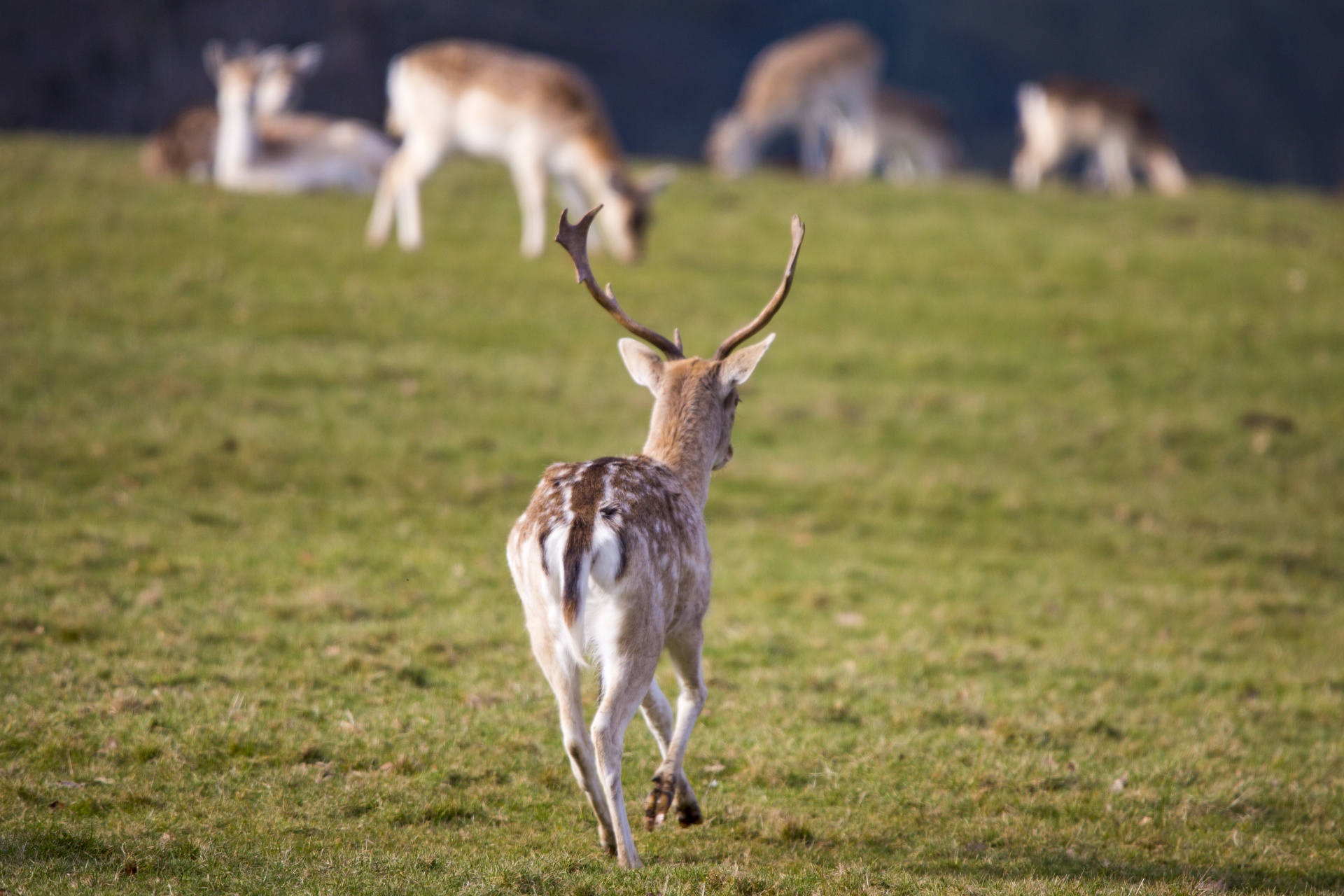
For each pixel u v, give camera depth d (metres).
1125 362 54.66
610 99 166.25
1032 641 31.33
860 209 72.38
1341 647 32.34
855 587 34.25
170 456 37.84
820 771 23.00
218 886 16.73
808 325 55.69
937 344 54.97
